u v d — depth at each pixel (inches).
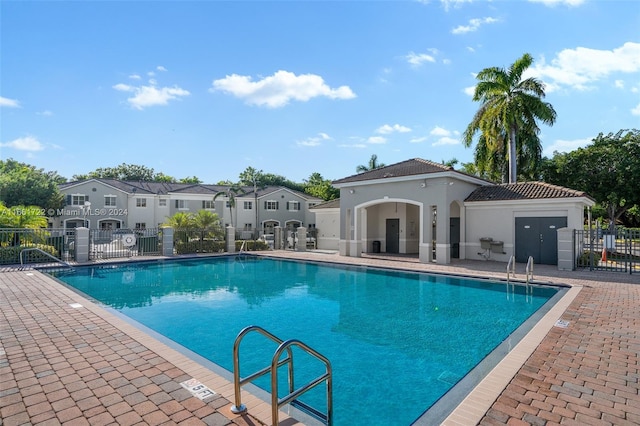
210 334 305.9
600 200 1187.9
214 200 1690.5
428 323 338.6
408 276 608.1
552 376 188.4
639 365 203.3
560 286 474.6
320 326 330.3
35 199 1407.5
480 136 1121.4
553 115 1007.6
